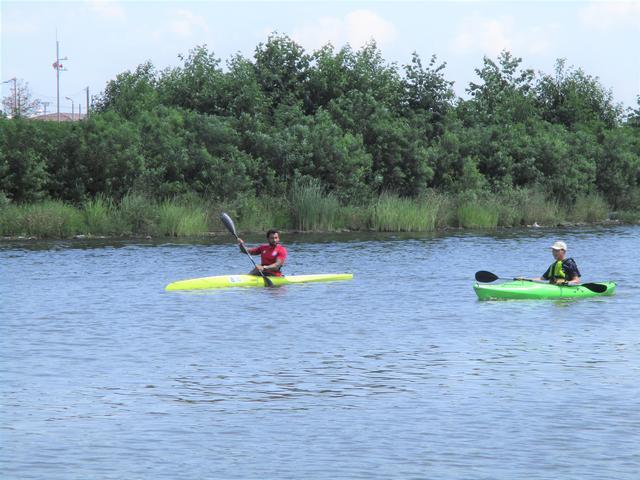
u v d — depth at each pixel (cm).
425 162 7325
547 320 2734
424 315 2830
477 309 2942
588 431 1608
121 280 3638
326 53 8019
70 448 1532
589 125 9962
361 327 2617
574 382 1952
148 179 6234
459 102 8675
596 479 1388
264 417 1705
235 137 6712
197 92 7381
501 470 1424
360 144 7050
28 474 1415
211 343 2380
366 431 1617
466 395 1850
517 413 1719
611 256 4744
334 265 4238
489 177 7956
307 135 6844
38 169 5931
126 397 1844
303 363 2147
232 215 6134
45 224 5612
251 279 3509
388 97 8138
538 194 7675
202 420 1688
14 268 4019
